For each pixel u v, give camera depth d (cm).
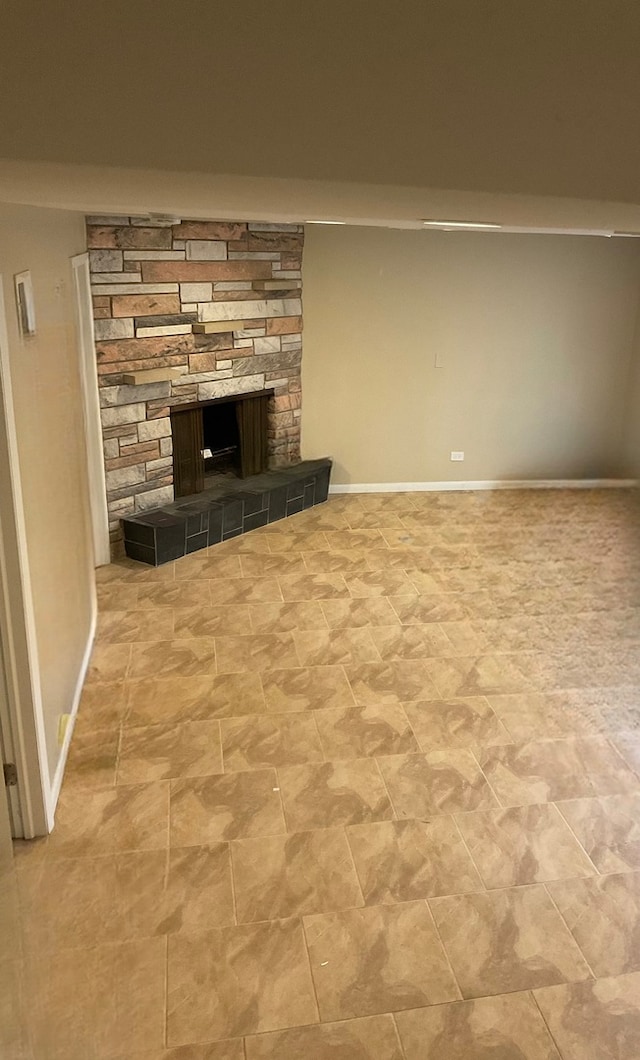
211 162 81
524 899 242
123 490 486
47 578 279
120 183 95
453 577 484
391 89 79
